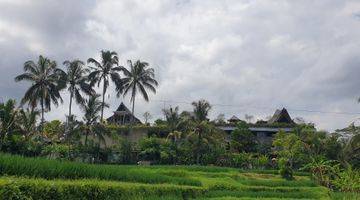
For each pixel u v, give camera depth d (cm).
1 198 2056
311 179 6975
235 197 4259
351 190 4519
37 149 7075
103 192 2861
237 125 9462
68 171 3050
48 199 2364
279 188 5675
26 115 7369
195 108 8556
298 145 8050
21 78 7831
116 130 9119
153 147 8262
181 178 4959
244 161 8456
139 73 8844
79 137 7762
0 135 6694
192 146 8312
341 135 8200
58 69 8081
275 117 11238
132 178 3947
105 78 8769
